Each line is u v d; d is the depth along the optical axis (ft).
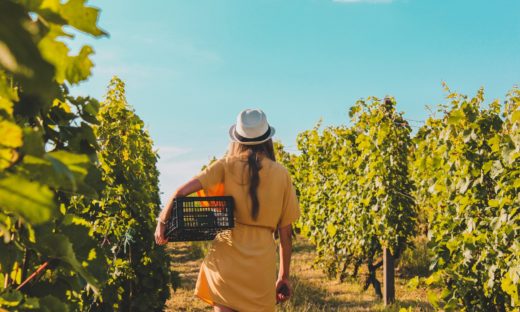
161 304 21.66
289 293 10.55
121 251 20.20
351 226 30.89
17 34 2.28
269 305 9.35
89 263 6.10
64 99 6.00
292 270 35.22
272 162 9.63
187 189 9.14
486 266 16.55
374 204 29.27
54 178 3.21
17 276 6.01
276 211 9.50
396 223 27.78
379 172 28.53
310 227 37.04
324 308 25.03
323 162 36.81
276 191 9.45
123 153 19.99
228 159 9.52
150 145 27.81
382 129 28.68
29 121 5.47
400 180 28.66
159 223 9.38
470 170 18.19
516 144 15.31
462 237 18.03
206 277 9.52
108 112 20.10
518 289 15.30
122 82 20.52
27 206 2.68
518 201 15.69
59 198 6.64
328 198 35.50
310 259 38.91
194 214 9.11
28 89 2.33
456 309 18.07
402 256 34.99
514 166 16.29
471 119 18.25
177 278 22.07
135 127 21.98
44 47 2.98
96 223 18.98
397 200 28.14
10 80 3.84
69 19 2.98
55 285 6.12
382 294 29.32
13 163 3.12
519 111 15.10
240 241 9.29
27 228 5.04
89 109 6.56
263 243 9.36
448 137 18.88
